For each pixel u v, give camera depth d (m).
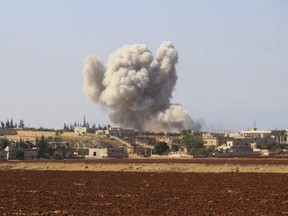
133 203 198.88
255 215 168.00
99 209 182.25
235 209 181.00
